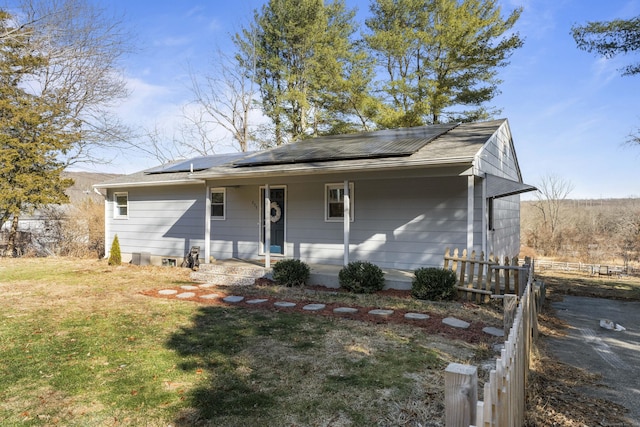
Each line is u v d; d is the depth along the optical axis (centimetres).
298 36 2070
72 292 843
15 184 1574
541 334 606
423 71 1883
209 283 964
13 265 1278
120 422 314
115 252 1300
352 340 510
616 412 340
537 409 343
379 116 1814
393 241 940
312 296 784
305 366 425
